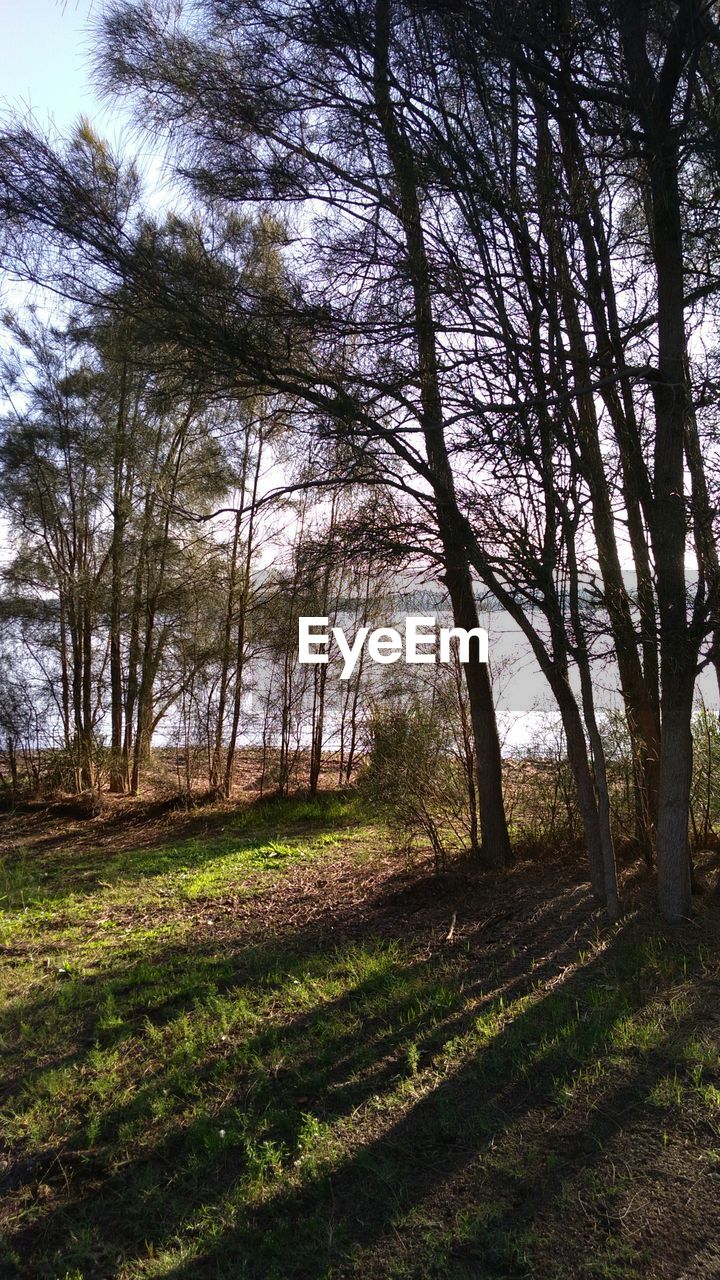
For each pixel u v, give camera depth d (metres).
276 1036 3.51
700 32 3.98
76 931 5.32
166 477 8.59
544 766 6.25
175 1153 2.77
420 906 5.30
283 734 9.80
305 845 7.52
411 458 4.58
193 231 4.53
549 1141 2.68
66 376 9.32
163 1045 3.51
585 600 4.47
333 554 4.91
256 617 9.39
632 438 4.60
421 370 4.44
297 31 4.22
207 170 4.58
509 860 5.99
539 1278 2.13
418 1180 2.53
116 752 10.27
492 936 4.60
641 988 3.73
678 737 4.52
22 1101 3.15
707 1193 2.39
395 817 6.21
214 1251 2.30
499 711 6.45
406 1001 3.77
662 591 4.38
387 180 4.51
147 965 4.51
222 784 9.97
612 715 5.72
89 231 4.16
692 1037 3.24
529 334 4.29
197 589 9.40
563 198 4.32
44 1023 3.87
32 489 9.69
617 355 4.48
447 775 6.15
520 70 4.07
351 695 9.45
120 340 4.66
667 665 4.49
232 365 4.34
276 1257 2.27
